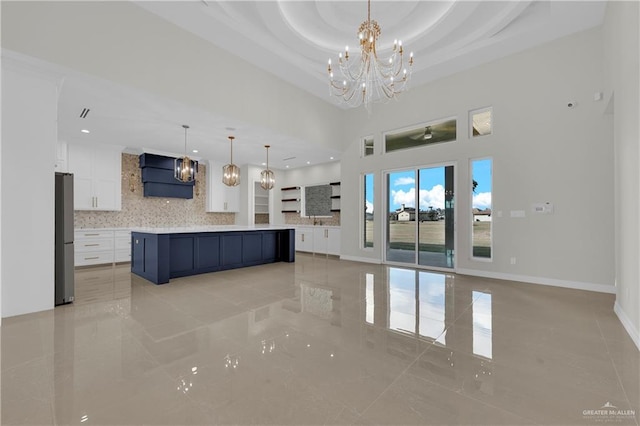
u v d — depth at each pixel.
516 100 4.73
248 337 2.56
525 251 4.66
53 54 3.03
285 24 4.01
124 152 6.98
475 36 4.38
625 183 2.82
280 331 2.70
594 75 4.06
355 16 4.03
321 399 1.70
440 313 3.22
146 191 7.09
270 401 1.67
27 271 3.11
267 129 5.36
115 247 6.36
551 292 4.05
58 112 4.48
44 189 3.19
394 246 6.57
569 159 4.26
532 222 4.58
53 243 3.27
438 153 5.68
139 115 4.61
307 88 6.05
